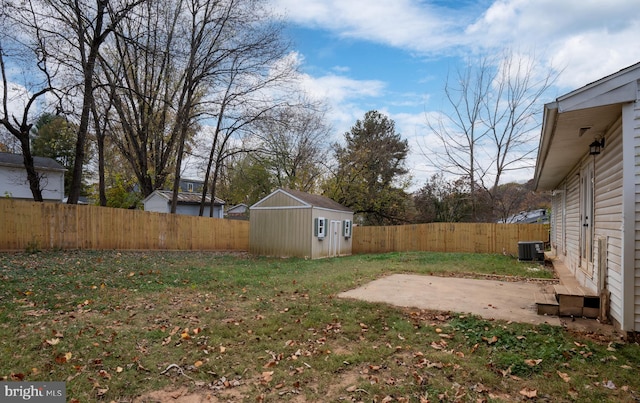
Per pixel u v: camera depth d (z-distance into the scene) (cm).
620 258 457
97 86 1389
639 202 434
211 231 1844
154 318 511
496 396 303
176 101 1936
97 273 825
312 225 1575
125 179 2611
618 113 478
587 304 527
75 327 450
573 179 898
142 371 347
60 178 2470
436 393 305
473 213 2239
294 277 898
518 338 434
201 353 394
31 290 618
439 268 1073
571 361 368
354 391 314
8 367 338
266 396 306
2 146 2853
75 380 322
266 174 3019
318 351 404
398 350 410
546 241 1620
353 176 2659
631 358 378
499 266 1117
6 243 1068
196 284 772
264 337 449
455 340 440
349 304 605
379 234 1995
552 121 511
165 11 1691
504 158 2192
